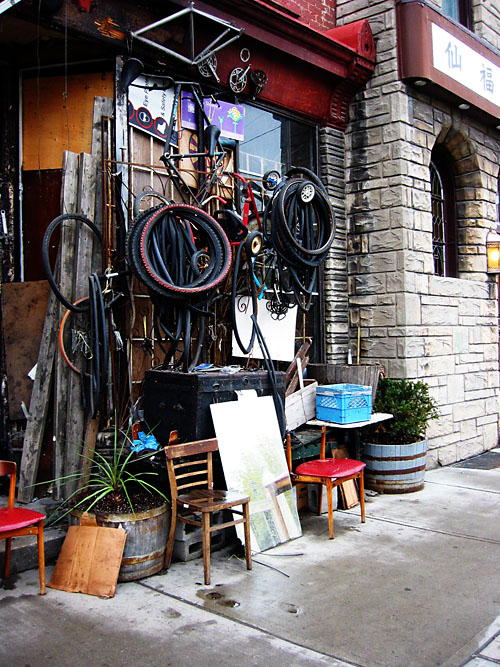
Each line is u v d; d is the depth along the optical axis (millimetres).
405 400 5863
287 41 5746
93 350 4355
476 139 7789
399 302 6461
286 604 3385
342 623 3170
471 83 7207
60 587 3570
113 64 4871
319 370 6246
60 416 4492
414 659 2828
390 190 6551
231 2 5160
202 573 3830
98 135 4695
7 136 4941
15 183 4953
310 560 4055
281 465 4547
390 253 6543
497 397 8047
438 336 6891
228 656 2840
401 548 4285
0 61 4902
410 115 6637
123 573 3668
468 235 7910
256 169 6008
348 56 6328
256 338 5602
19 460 4734
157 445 4289
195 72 5285
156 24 4727
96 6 4500
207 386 4270
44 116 4980
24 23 4340
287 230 5164
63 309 4523
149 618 3213
